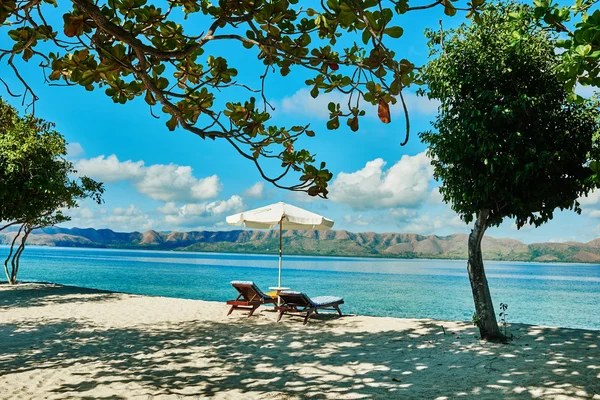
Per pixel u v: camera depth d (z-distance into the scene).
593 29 2.68
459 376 6.04
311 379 5.97
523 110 7.07
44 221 18.95
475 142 7.41
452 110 7.82
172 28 2.55
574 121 7.43
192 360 7.01
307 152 2.58
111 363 6.80
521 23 3.95
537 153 7.12
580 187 7.32
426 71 8.02
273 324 10.37
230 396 5.27
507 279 75.19
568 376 5.94
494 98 7.31
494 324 8.27
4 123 4.60
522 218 7.61
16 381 5.81
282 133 2.64
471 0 2.07
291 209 12.47
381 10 1.75
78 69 2.32
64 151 15.67
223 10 2.36
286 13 2.44
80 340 8.49
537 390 5.38
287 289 12.80
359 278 63.34
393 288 42.94
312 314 11.90
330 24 2.34
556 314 24.17
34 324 10.15
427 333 9.15
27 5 2.22
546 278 81.38
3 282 20.36
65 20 2.15
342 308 24.03
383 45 1.83
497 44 7.47
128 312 12.02
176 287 37.25
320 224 12.66
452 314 22.27
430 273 89.81
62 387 5.57
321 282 51.12
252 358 7.16
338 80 2.44
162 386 5.64
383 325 10.20
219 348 7.87
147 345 8.10
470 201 7.73
